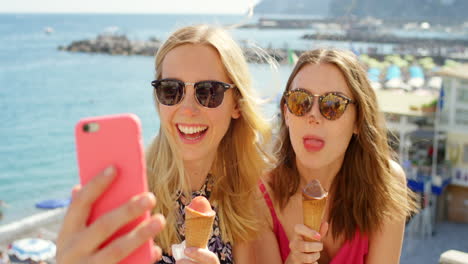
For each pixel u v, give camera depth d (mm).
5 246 12414
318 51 2123
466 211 11477
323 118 2016
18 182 23578
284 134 2359
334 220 2307
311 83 2023
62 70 58625
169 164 2039
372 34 41031
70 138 30828
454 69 11922
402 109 11805
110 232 910
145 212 979
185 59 1848
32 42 93938
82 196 958
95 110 37000
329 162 2098
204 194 2143
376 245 2336
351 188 2283
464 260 2805
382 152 2260
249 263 2223
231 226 2156
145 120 32000
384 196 2262
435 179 10969
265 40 71562
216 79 1907
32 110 37719
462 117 11398
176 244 1824
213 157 2164
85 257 922
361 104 2105
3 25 150000
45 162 26562
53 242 12617
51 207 18188
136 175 997
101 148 1012
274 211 2396
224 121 1963
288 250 2385
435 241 10625
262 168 2334
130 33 116938
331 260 2363
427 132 11781
